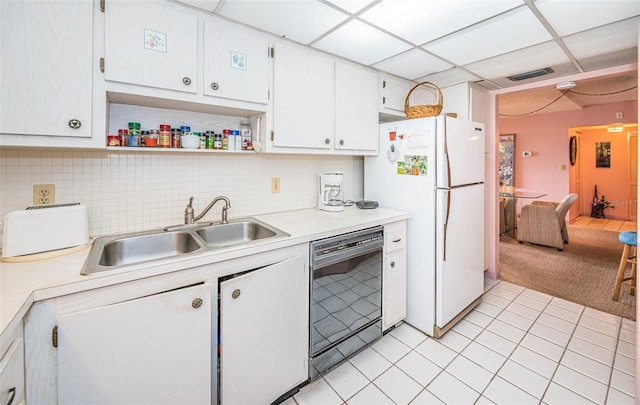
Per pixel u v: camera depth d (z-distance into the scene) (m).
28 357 0.91
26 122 1.11
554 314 2.41
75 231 1.32
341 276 1.79
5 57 1.07
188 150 1.60
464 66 2.33
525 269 3.44
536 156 6.10
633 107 4.92
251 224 1.94
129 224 1.64
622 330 2.16
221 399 1.29
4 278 0.99
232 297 1.28
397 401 1.55
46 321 0.94
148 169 1.69
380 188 2.48
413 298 2.25
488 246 3.13
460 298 2.28
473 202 2.37
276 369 1.48
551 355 1.90
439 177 2.06
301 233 1.62
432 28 1.72
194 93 1.50
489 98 3.06
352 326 1.88
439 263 2.08
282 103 1.83
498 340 2.07
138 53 1.33
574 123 5.57
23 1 1.10
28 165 1.38
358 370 1.79
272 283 1.44
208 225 1.82
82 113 1.22
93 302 1.01
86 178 1.51
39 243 1.22
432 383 1.68
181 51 1.44
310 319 1.65
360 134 2.30
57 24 1.16
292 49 1.87
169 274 1.17
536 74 2.54
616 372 1.73
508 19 1.62
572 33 1.79
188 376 1.19
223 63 1.58
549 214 4.23
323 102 2.04
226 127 1.92
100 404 1.01
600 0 1.44
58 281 0.97
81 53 1.21
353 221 1.94
